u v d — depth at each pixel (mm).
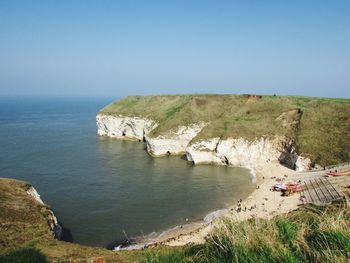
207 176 66875
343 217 8359
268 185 58562
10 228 29000
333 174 55219
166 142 89375
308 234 8031
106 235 38688
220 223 8992
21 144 102938
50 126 159500
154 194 54188
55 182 59688
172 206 48656
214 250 8125
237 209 46719
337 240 7004
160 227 41125
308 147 70062
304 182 56125
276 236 7883
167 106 114562
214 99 106812
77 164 75000
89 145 102562
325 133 72750
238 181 62844
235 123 87812
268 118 87938
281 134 80688
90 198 51344
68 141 110312
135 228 40781
